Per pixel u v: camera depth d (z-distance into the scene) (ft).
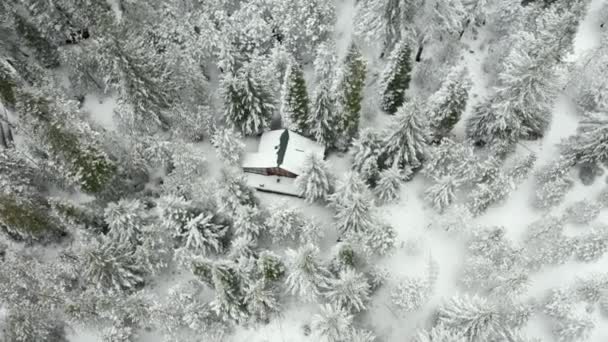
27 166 134.51
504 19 155.84
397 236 134.10
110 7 164.55
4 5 146.72
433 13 142.20
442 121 133.49
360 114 148.36
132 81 132.67
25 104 115.44
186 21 154.51
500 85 151.94
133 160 137.80
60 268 122.83
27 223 121.70
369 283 119.75
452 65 156.35
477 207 128.98
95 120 156.46
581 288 120.26
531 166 128.77
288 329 122.72
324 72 149.18
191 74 142.31
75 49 161.38
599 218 132.57
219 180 127.44
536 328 120.16
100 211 132.16
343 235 127.24
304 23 150.41
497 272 117.50
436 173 132.05
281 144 139.33
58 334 124.67
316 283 111.55
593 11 165.37
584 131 143.43
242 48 156.15
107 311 114.42
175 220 119.75
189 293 120.67
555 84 130.11
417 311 122.11
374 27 147.54
